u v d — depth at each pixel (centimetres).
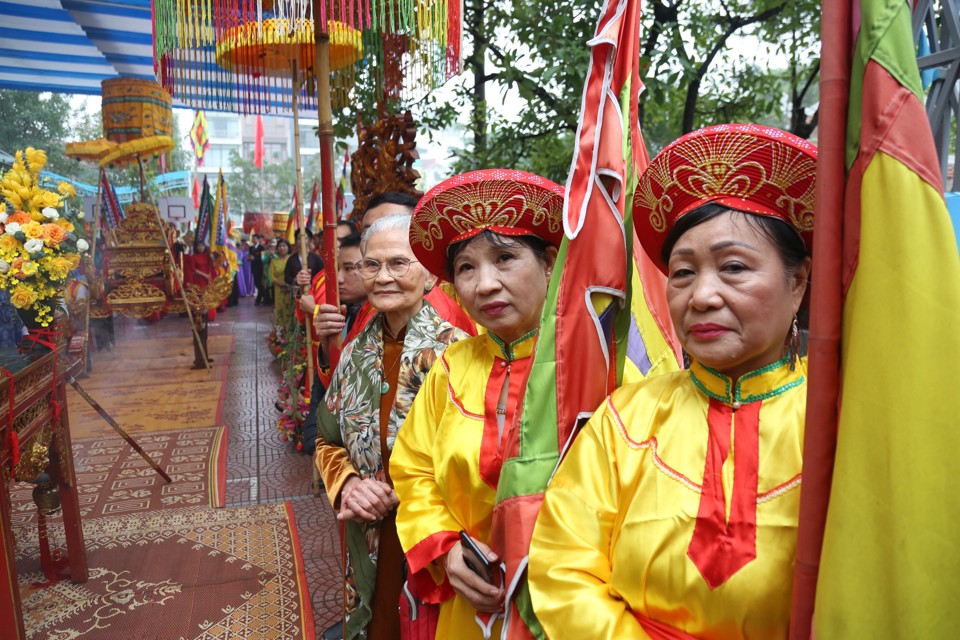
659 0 463
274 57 274
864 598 68
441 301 204
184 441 515
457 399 141
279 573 302
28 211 272
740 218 88
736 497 87
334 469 176
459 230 133
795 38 508
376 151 287
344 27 224
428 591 144
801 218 87
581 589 92
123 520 361
